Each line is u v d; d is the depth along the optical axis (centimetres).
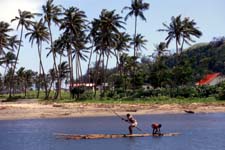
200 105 10494
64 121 7825
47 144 4656
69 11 13625
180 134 5388
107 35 13400
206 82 18150
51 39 14138
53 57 14175
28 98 14650
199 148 4222
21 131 6166
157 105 10506
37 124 7294
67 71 17625
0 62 18550
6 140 5112
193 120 7700
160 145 4434
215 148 4219
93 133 5706
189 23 13925
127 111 9581
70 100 12519
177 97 12119
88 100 12256
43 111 9469
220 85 12450
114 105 10406
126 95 12681
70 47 13925
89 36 13838
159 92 12481
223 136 5206
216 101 11169
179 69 14162
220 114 9100
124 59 17450
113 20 13350
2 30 15088
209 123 7075
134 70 16162
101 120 7944
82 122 7550
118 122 7444
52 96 15462
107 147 4316
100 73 17425
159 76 14650
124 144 4519
